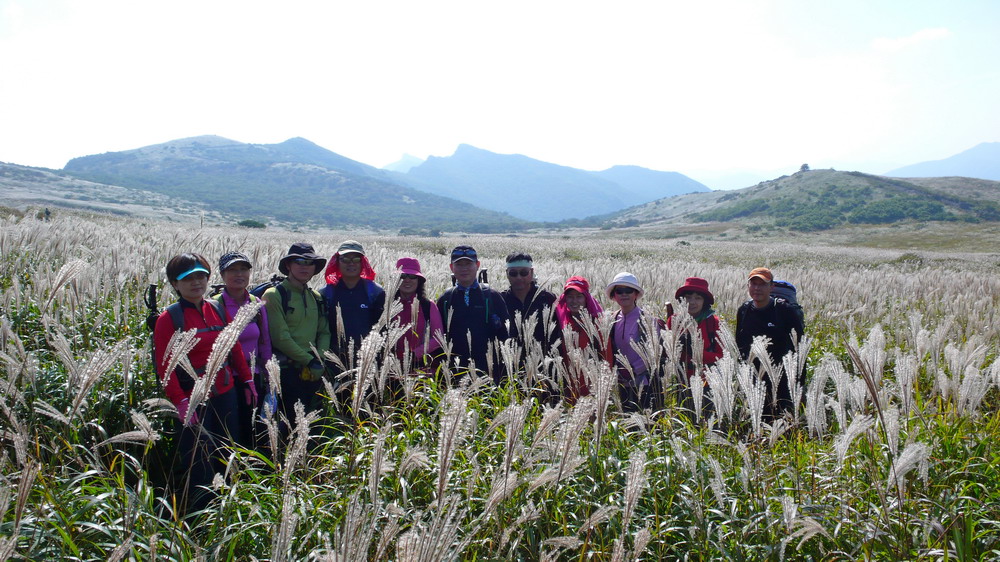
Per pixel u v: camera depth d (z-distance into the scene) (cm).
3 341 366
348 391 502
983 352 406
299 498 301
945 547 268
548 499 316
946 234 10469
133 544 242
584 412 234
